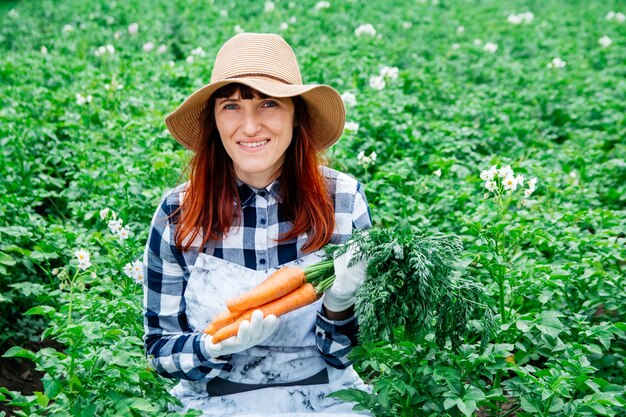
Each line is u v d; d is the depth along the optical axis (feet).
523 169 19.79
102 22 44.32
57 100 25.27
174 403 9.53
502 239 13.10
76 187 18.54
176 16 42.11
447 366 10.02
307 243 9.49
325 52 34.91
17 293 14.85
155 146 21.07
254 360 9.42
